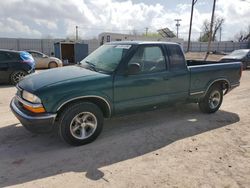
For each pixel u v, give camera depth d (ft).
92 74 14.30
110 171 11.56
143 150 13.70
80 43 87.86
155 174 11.32
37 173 11.35
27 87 13.37
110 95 14.37
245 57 55.67
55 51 86.94
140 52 15.43
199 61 23.03
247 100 25.48
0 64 32.76
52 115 12.77
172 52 16.96
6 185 10.42
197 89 18.51
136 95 15.39
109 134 15.79
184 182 10.74
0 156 12.89
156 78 16.02
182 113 20.33
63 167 11.88
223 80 20.07
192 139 15.24
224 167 12.01
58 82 13.21
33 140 14.80
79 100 13.70
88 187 10.34
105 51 16.69
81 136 14.06
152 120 18.49
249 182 10.82
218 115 20.12
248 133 16.37
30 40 93.81
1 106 22.24
